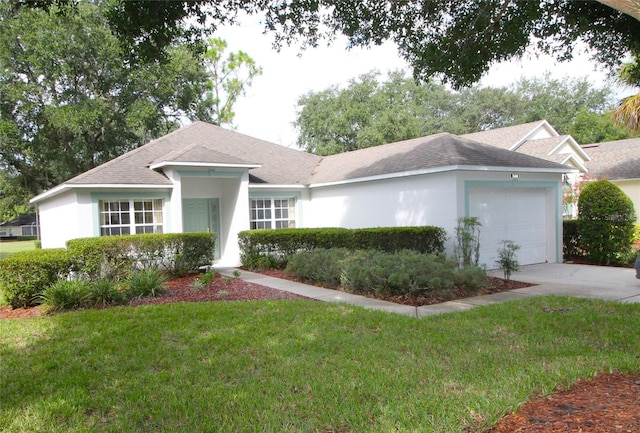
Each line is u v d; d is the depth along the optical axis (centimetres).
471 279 895
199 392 423
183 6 780
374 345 549
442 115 4781
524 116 4581
